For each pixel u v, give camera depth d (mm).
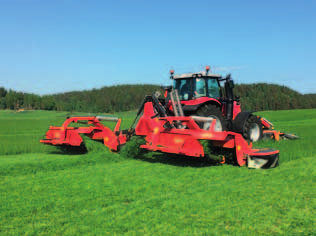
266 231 3137
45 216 3623
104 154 7871
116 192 4578
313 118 30828
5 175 5926
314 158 7258
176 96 7996
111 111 101875
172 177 5562
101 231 3158
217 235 3035
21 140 12328
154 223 3350
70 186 4973
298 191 4500
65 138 8625
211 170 6148
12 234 3115
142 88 117000
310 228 3211
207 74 8992
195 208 3805
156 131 7078
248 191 4523
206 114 8398
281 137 10695
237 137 6457
